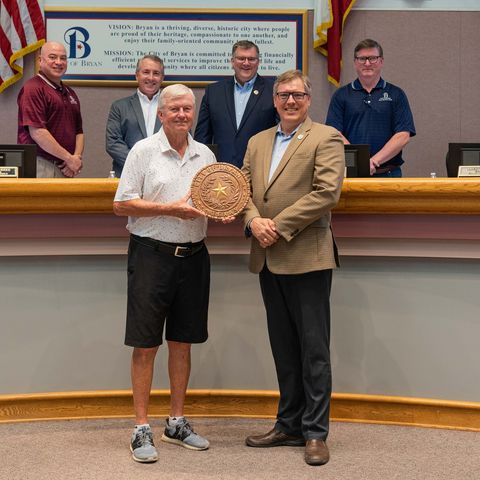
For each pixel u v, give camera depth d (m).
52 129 4.31
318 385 2.83
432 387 3.21
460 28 5.42
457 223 3.11
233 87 4.39
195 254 2.93
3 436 3.09
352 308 3.27
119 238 3.27
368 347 3.26
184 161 2.88
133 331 2.86
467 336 3.18
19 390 3.31
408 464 2.74
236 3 5.36
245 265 3.33
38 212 3.18
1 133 5.31
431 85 5.44
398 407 3.24
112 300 3.33
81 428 3.20
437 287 3.20
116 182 3.11
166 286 2.87
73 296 3.33
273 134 2.97
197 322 2.96
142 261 2.87
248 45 4.31
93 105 5.37
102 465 2.74
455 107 5.43
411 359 3.23
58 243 3.27
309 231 2.81
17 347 3.31
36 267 3.31
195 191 2.82
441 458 2.81
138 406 2.90
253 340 3.34
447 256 3.14
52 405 3.32
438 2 5.41
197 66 5.37
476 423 3.16
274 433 2.97
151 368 2.92
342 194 3.09
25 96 4.23
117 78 5.35
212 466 2.73
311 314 2.84
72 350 3.33
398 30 5.43
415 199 3.06
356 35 5.43
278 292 2.94
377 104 4.37
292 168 2.83
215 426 3.23
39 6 5.25
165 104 2.81
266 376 3.35
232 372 3.35
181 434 2.97
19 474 2.64
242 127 4.29
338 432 3.14
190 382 3.37
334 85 5.38
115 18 5.33
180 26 5.35
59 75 4.36
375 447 2.94
